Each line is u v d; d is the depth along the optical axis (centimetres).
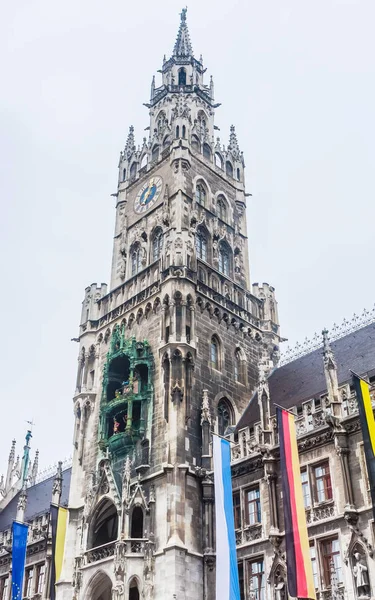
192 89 7244
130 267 6106
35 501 6944
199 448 4703
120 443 4853
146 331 5297
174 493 4372
